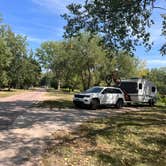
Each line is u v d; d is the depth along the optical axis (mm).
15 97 40844
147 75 91000
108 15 16797
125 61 71000
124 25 17453
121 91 27234
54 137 12070
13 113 19734
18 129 13602
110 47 18766
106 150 10070
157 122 16562
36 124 15164
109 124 15469
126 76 72062
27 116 18219
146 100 31359
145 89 31203
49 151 9914
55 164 8586
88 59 62812
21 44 79438
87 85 70062
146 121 16891
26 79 91500
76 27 18109
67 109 23672
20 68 80250
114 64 68062
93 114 20688
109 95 25875
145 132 13227
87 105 24312
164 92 99562
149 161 9109
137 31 18047
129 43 18578
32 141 11305
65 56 69562
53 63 98562
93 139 11609
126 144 10984
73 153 9641
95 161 8875
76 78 77812
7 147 10328
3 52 61469
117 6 16125
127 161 9008
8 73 77000
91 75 67188
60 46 83500
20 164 8547
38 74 106250
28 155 9430
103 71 65375
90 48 61812
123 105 28391
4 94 49750
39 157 9234
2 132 12820
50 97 42031
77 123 15875
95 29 17766
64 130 13617
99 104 24938
